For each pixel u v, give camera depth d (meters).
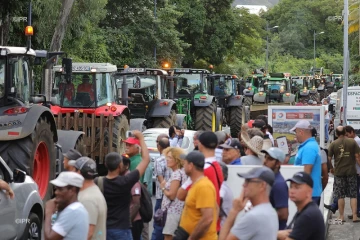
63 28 40.69
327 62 188.50
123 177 13.72
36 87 44.81
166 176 17.75
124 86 35.81
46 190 23.12
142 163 14.94
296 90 92.31
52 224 11.82
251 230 10.62
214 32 96.06
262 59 161.75
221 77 57.28
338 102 58.81
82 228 11.26
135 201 14.95
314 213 11.16
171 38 74.50
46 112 23.05
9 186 15.19
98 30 67.50
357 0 72.00
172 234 15.27
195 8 91.50
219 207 13.92
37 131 22.44
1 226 14.90
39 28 44.50
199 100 48.81
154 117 40.47
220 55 97.62
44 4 43.50
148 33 72.19
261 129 22.62
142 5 71.88
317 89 103.94
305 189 11.24
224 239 11.32
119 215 13.75
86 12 50.47
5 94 22.09
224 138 19.34
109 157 13.75
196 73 49.81
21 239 16.08
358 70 106.06
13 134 21.78
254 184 10.73
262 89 77.62
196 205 12.77
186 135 30.73
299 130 17.89
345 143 23.05
